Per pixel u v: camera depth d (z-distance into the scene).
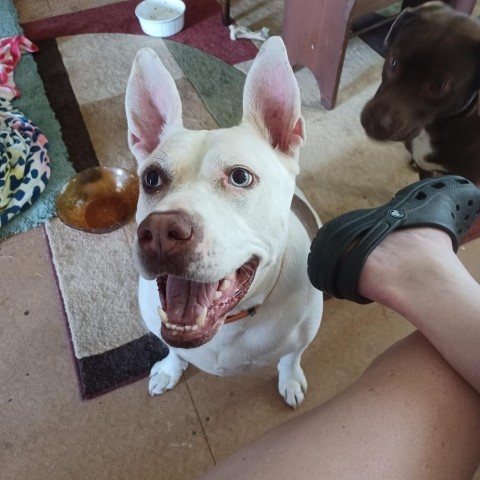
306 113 2.50
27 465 1.52
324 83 2.44
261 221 0.99
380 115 1.78
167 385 1.63
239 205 0.96
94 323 1.78
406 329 1.78
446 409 0.82
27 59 2.76
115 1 3.13
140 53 1.06
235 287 1.00
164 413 1.60
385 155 2.32
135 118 1.12
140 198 1.07
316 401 1.63
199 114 2.47
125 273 1.91
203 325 0.95
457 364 0.84
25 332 1.78
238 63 2.73
